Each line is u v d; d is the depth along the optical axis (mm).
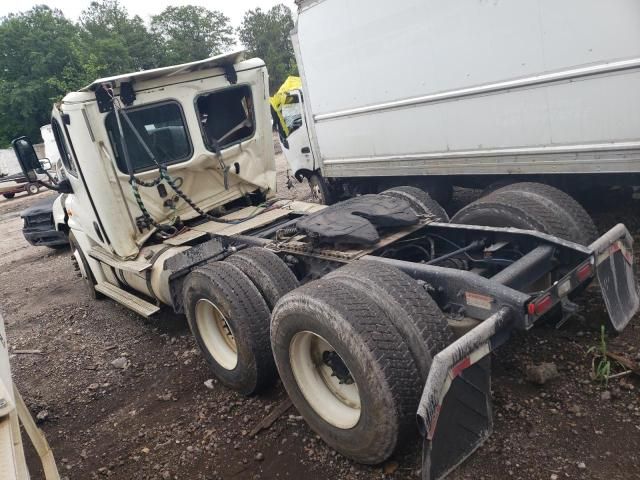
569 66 4656
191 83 5062
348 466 2914
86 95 4535
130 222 4969
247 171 5574
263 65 5500
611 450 2641
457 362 2361
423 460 2256
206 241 5102
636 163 4488
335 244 3709
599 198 6031
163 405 3982
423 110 6027
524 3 4789
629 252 3531
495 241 3744
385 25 6043
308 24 7059
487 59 5227
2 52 49812
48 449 3016
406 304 2691
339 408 2971
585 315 3852
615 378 3152
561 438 2775
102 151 4691
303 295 2848
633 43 4227
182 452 3359
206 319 3992
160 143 5043
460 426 2422
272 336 3139
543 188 4090
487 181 6262
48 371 4988
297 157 9312
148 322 5730
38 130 50938
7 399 1895
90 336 5684
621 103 4438
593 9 4371
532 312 2635
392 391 2498
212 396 3949
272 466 3062
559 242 3316
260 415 3576
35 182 5590
